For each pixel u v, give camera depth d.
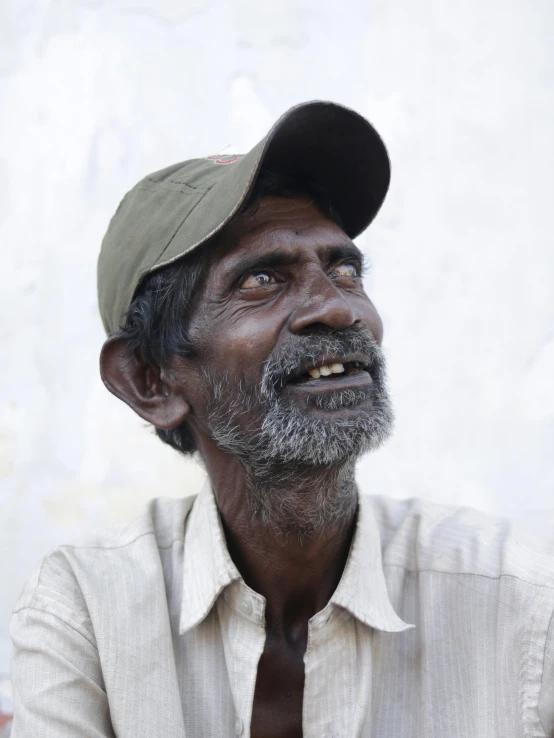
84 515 3.33
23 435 3.37
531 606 1.68
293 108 1.67
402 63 3.33
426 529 1.92
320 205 1.86
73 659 1.74
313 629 1.72
